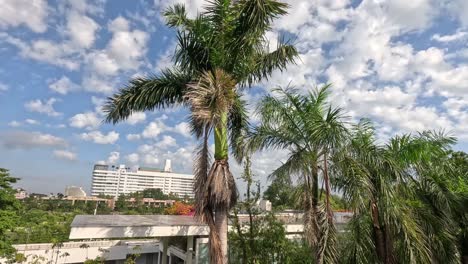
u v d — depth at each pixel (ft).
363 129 20.59
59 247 48.37
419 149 20.33
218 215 20.47
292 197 20.44
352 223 20.84
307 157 19.51
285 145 20.88
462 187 22.67
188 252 32.40
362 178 17.54
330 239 18.25
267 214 27.78
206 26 22.61
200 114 18.42
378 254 18.94
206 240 31.48
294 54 24.68
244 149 23.02
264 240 27.09
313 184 19.76
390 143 21.34
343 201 18.94
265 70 25.38
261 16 20.97
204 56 23.72
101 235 25.53
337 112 18.63
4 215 39.86
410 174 20.97
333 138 17.94
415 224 18.54
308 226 18.53
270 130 21.43
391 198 18.37
